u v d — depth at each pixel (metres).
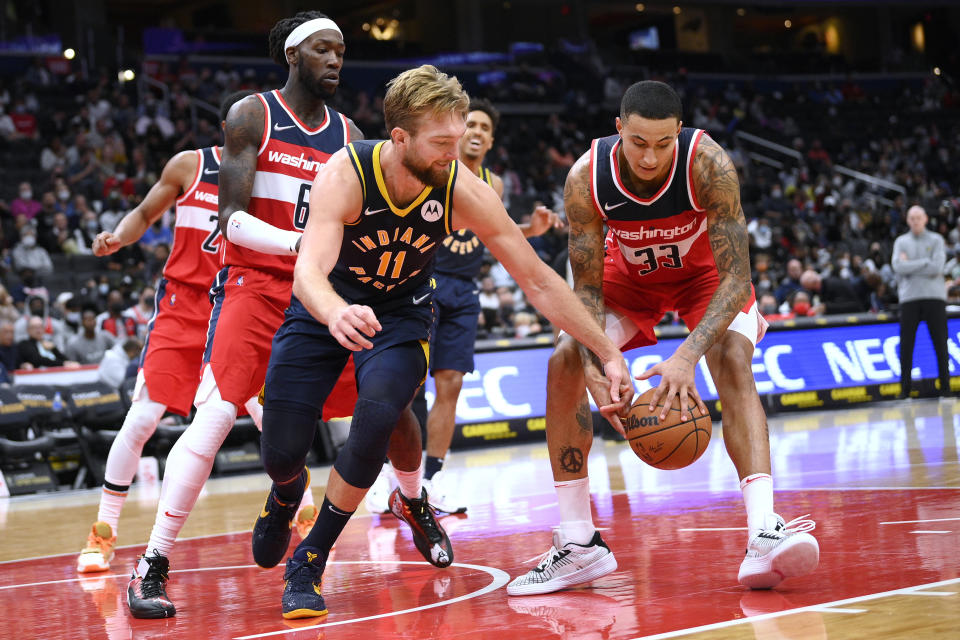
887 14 31.59
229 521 5.44
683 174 3.13
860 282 13.70
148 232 14.31
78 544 4.98
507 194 19.48
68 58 20.98
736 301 3.07
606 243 3.56
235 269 3.62
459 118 2.69
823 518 3.99
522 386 9.70
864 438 7.41
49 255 13.90
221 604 3.21
